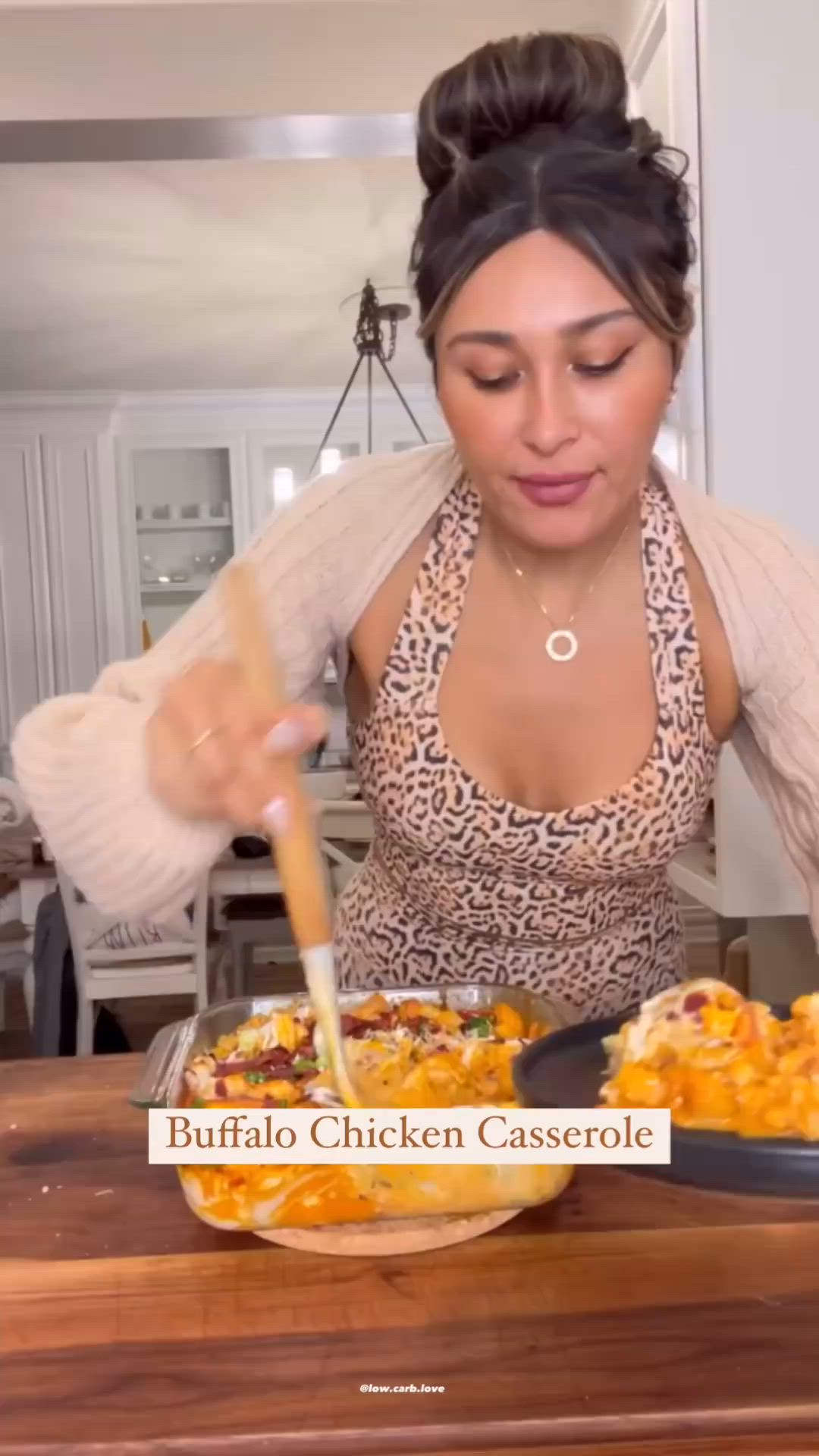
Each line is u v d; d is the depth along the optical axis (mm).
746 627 884
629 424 694
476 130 711
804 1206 740
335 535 907
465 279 675
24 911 2949
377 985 1026
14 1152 846
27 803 751
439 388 729
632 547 887
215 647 836
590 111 696
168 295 3475
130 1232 730
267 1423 557
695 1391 570
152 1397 579
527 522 732
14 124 1997
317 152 2148
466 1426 552
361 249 3137
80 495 4883
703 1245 700
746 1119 571
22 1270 690
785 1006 704
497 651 889
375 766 925
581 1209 742
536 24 1979
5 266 3197
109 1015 2785
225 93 1990
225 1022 866
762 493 1672
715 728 949
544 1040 716
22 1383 590
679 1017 625
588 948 985
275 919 3057
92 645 4953
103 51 1975
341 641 943
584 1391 574
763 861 1638
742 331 1651
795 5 1604
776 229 1636
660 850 917
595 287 659
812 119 1620
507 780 902
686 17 1629
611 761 895
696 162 1647
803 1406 556
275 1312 645
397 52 1984
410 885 979
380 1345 615
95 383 4652
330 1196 678
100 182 2664
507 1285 665
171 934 2660
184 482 5129
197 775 645
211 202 2799
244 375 4574
